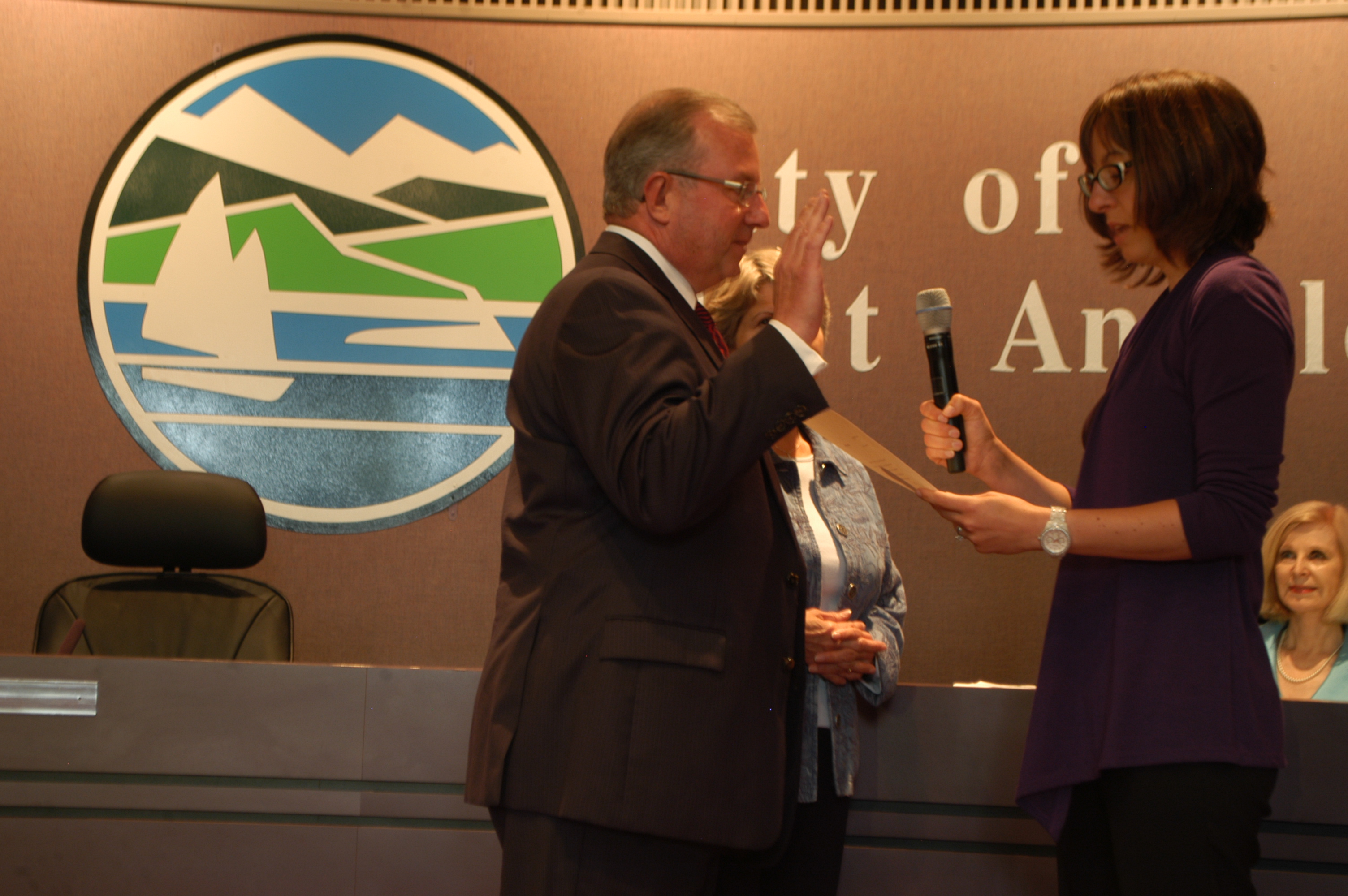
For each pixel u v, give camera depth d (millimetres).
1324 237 3189
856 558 1613
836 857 1461
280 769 1521
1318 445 3150
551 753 1098
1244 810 1109
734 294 1875
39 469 3232
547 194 3326
